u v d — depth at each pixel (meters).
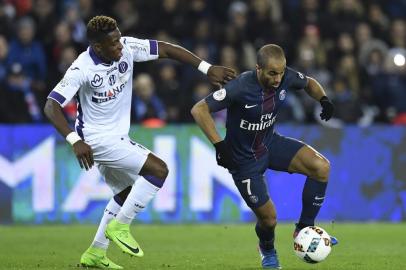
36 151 45.19
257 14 58.53
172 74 53.81
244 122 27.03
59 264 29.81
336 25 60.88
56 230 42.41
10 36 55.47
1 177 44.91
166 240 38.78
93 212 45.50
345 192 47.66
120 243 26.98
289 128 47.25
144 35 57.53
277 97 27.23
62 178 45.31
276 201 46.81
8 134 45.03
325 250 26.84
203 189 46.25
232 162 26.70
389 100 56.38
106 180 28.53
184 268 28.75
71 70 26.55
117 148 27.14
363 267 29.30
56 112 26.23
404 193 48.12
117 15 58.12
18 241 37.97
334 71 58.19
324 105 28.42
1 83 50.22
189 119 52.44
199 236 40.31
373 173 47.91
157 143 46.12
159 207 45.94
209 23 57.66
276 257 28.62
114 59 26.45
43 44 55.12
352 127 47.81
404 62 56.78
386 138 48.06
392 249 35.41
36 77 53.66
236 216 46.41
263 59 26.08
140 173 27.39
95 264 28.25
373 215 47.91
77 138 26.14
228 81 28.09
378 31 62.03
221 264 30.03
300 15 61.06
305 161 27.70
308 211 28.08
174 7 58.38
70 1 60.72
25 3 58.06
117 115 27.34
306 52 55.88
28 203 45.09
